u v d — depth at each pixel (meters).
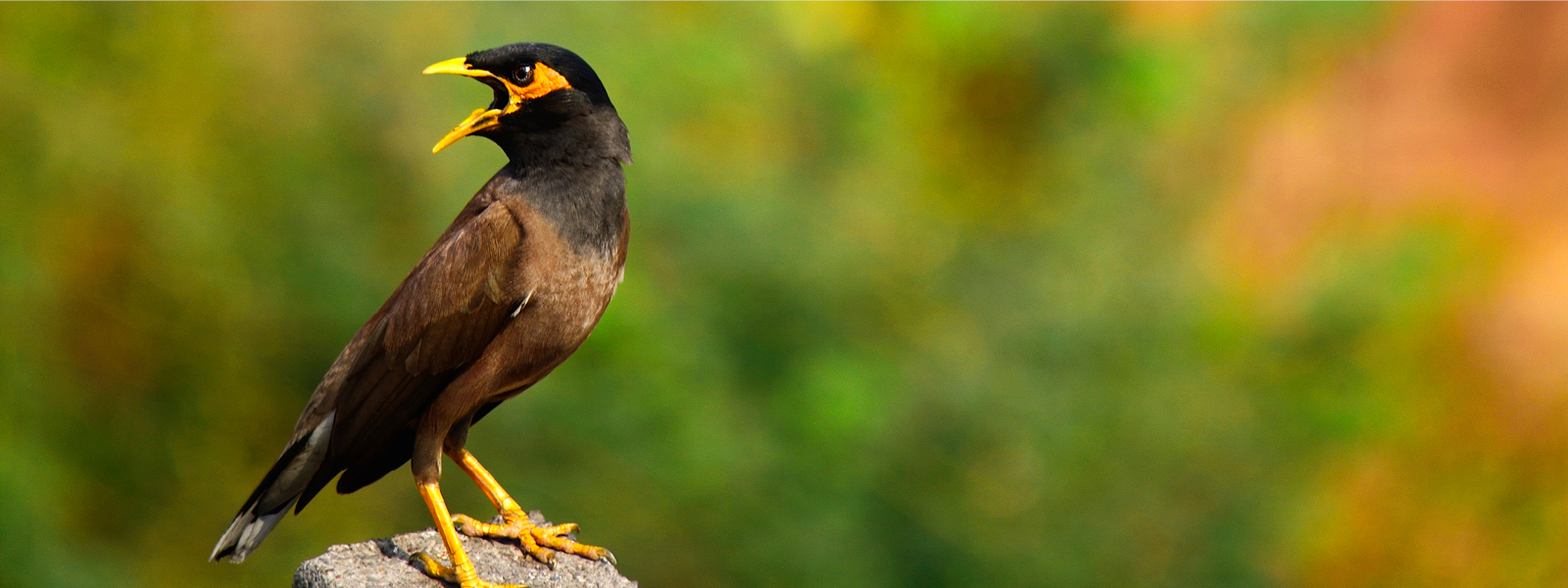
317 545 13.95
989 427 13.23
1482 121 21.53
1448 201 20.27
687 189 13.85
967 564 12.34
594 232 6.07
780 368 13.34
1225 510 13.03
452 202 13.85
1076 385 13.71
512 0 14.91
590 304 6.14
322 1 14.71
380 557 6.19
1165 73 18.44
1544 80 21.67
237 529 6.18
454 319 5.91
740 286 13.48
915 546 12.45
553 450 12.57
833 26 17.73
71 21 14.64
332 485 14.20
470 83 14.34
